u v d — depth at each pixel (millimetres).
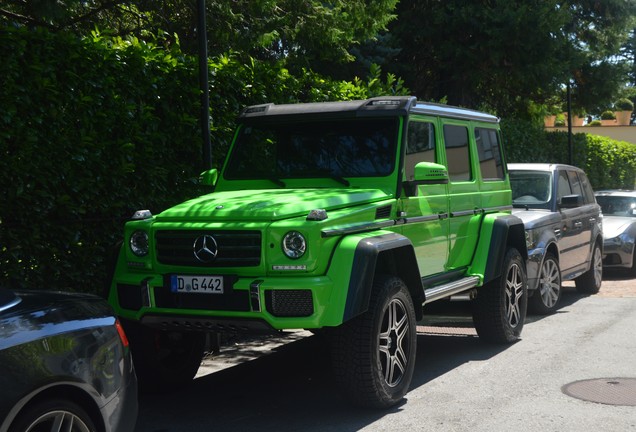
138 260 5809
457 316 10203
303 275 5297
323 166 6598
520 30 18891
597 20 22453
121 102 7320
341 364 5473
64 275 7062
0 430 3291
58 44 6766
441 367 7160
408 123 6574
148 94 7680
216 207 5750
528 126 19609
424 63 21859
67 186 6906
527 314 10297
